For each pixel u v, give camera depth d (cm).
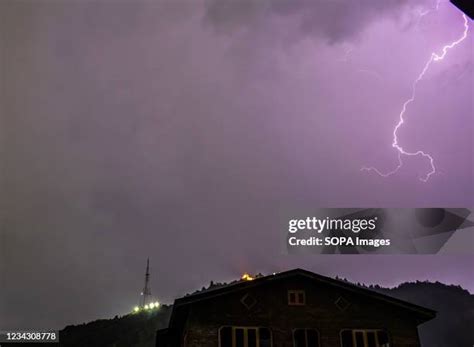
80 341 7162
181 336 2308
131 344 6512
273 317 2036
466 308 7938
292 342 2000
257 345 1983
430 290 9131
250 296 2070
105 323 7856
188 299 1991
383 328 2059
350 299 2114
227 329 2028
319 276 2122
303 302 2086
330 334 2030
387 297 2095
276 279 2094
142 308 8431
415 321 2092
